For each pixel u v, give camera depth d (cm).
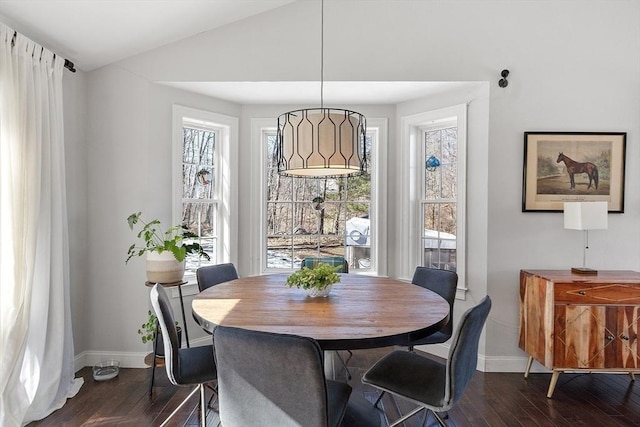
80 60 292
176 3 264
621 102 304
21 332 219
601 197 303
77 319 302
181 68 309
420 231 369
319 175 256
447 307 191
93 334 310
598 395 265
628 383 283
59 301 251
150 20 274
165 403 249
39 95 239
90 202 309
